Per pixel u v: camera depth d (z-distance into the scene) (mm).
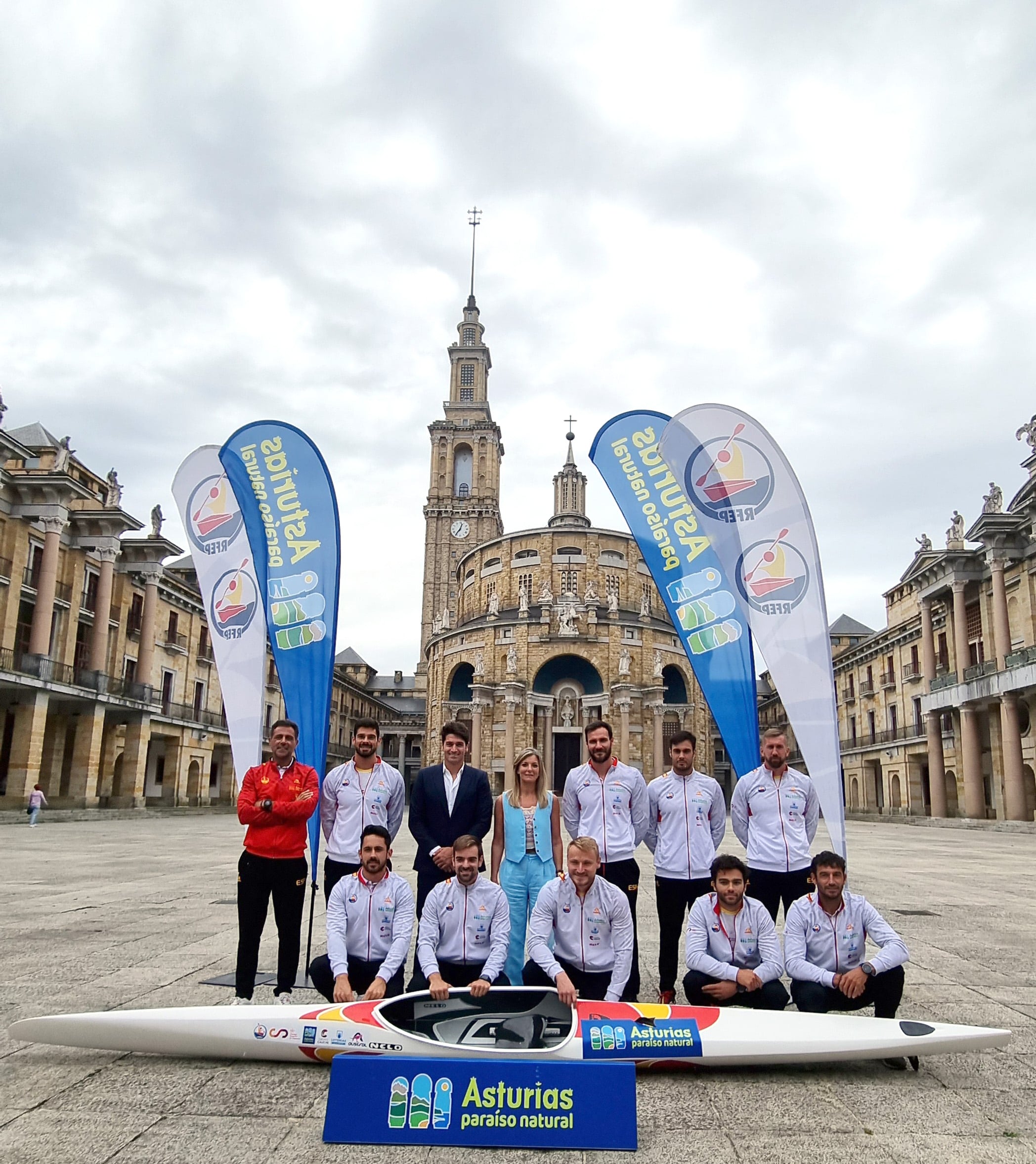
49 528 43594
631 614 69125
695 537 10750
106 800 51375
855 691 73812
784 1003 7219
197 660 62750
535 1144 5199
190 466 11461
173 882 17500
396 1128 5266
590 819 8672
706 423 10938
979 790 47812
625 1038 6297
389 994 7492
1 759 44625
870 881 18938
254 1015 6531
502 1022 6930
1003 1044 6496
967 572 49875
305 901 15211
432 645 76625
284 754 8305
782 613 10258
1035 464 43281
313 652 10438
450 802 8680
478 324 121062
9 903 14438
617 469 11227
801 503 10445
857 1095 6043
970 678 48250
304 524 10766
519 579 72625
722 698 10250
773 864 8500
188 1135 5262
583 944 7504
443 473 112375
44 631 42812
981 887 17969
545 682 69625
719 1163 4977
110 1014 6609
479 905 7602
